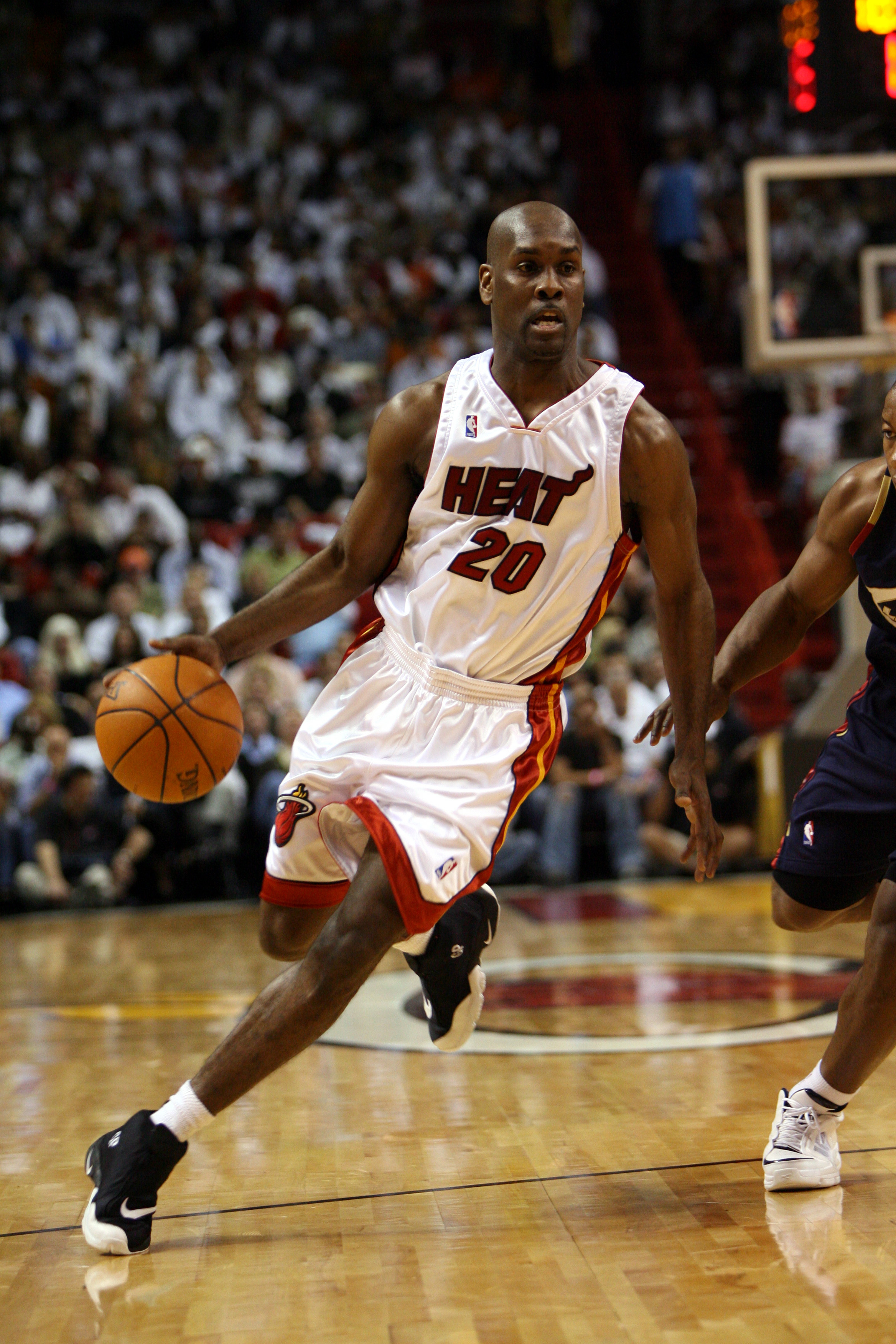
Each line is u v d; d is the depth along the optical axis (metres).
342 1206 9.09
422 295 47.09
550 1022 15.06
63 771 28.05
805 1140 9.08
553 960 19.53
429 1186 9.42
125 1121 11.52
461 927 9.00
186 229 49.09
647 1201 8.94
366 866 8.50
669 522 8.96
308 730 9.26
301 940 9.90
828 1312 7.04
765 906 24.73
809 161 26.88
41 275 43.38
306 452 37.34
